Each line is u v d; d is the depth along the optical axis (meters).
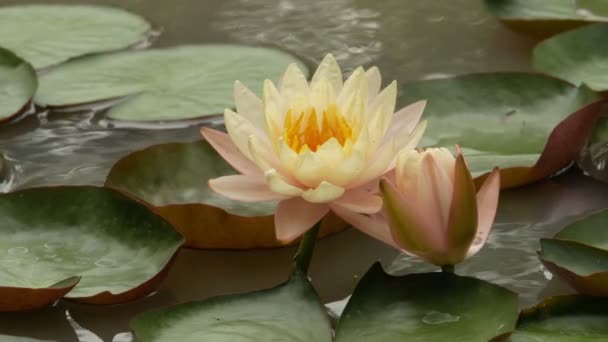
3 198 1.72
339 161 1.60
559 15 2.06
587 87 1.86
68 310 1.67
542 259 1.64
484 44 2.04
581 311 1.61
